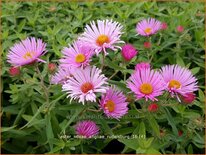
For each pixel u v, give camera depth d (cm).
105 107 26
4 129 28
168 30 45
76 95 25
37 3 53
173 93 26
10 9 48
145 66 28
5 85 38
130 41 46
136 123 29
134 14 50
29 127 30
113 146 32
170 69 27
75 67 26
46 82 34
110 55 35
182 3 54
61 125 29
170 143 29
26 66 27
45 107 28
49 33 42
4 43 40
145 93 25
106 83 26
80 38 27
